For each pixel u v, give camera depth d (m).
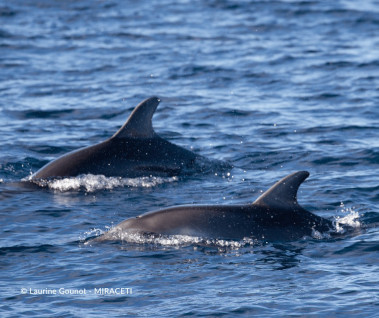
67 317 39.25
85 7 169.00
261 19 153.88
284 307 39.91
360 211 56.28
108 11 165.12
